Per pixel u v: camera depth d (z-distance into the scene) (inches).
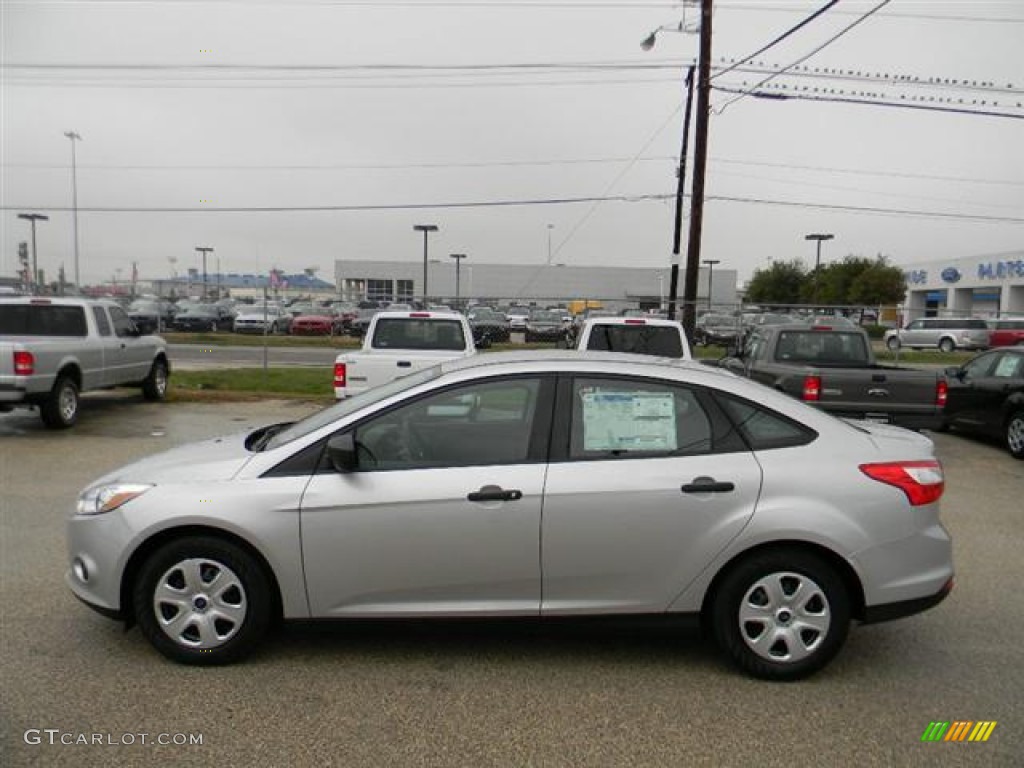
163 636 149.3
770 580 147.0
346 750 123.2
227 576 148.9
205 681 144.7
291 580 147.8
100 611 151.6
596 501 146.1
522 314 2106.3
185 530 149.7
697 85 724.7
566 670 152.3
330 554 147.1
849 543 145.6
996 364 441.7
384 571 147.7
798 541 146.9
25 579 196.1
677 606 149.3
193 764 118.7
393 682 145.9
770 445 151.9
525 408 155.1
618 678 149.3
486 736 128.0
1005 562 227.8
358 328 1465.3
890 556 147.5
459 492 146.3
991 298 2272.4
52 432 430.0
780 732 130.6
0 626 167.6
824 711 137.9
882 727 132.9
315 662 153.5
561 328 1466.5
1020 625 179.2
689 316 730.8
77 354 446.6
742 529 145.9
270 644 161.3
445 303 1517.0
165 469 155.5
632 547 147.2
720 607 149.1
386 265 3144.7
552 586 148.6
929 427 375.6
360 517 146.5
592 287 2940.5
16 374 401.1
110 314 501.7
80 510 153.8
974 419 447.8
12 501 277.0
